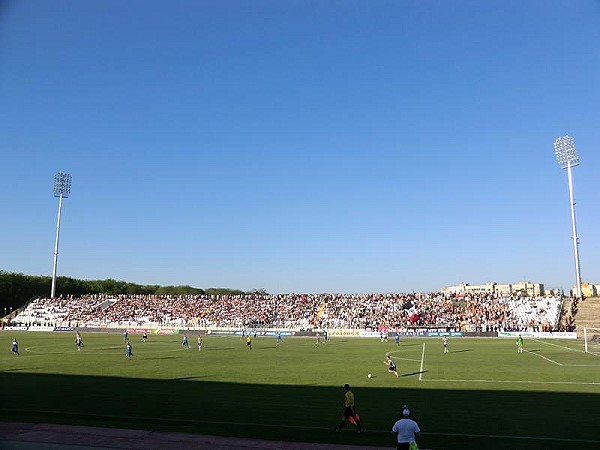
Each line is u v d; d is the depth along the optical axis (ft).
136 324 378.32
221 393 105.60
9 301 526.16
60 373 140.97
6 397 101.60
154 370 147.54
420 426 75.72
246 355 196.65
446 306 366.43
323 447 63.36
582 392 105.81
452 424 76.95
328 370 146.10
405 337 311.47
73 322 389.19
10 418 79.51
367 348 230.68
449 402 95.04
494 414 83.97
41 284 576.61
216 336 331.16
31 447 62.18
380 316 361.30
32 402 96.17
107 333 351.05
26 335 324.80
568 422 77.92
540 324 313.32
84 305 424.87
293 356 192.03
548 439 67.92
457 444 65.67
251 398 99.45
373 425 76.84
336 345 250.98
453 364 160.66
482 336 302.45
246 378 129.18
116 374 138.41
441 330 318.65
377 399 98.48
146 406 91.45
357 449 62.44
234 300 425.69
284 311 391.04
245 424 76.13
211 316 387.55
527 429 73.67
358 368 150.92
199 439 66.59
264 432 71.20
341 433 71.41
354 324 347.97
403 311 365.20
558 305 331.36
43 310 417.90
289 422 78.43
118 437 67.31
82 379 128.47
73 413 85.05
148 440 65.87
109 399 98.78
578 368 147.84
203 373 139.85
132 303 428.15
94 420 78.38
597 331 289.74
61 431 70.44
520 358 178.60
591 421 78.48
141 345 251.19
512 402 94.79
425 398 99.50
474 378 127.65
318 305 399.44
